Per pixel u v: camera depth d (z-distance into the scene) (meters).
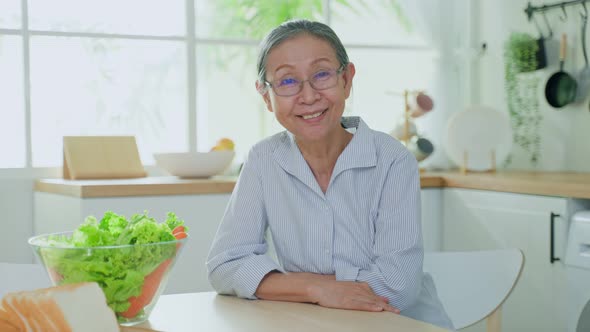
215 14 3.46
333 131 1.55
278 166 1.58
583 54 3.23
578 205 2.68
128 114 3.35
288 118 1.47
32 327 1.05
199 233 2.85
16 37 3.13
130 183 2.75
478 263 1.75
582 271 2.61
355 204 1.55
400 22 3.76
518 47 3.49
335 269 1.54
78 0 3.24
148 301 1.20
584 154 3.24
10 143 3.13
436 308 1.66
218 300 1.40
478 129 3.47
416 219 1.55
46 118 3.20
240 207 1.58
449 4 3.81
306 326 1.18
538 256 2.80
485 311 1.73
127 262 1.14
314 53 1.43
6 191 3.09
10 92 3.12
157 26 3.37
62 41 3.21
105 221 1.25
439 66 3.82
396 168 1.57
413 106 3.58
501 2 3.64
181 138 3.43
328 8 3.61
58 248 1.12
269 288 1.40
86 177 3.05
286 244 1.58
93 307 1.06
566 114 3.32
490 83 3.73
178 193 2.79
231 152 3.11
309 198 1.56
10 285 1.60
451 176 3.27
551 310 2.75
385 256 1.51
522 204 2.87
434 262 1.77
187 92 3.41
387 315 1.25
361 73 3.69
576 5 3.25
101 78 3.29
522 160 3.55
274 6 3.55
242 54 3.52
